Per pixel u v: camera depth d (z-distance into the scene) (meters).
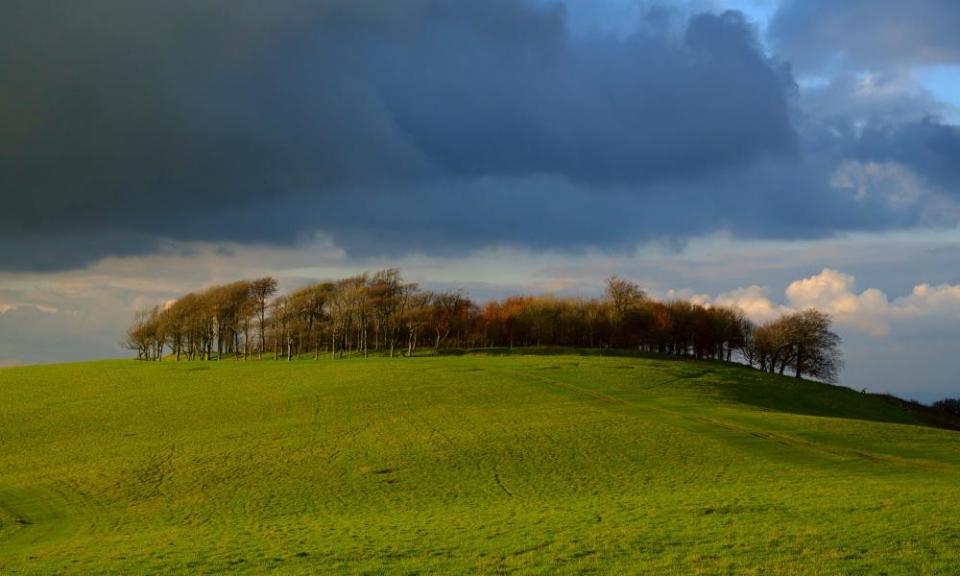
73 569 33.38
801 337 171.25
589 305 197.50
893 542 31.08
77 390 118.25
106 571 32.69
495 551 32.78
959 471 51.47
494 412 82.31
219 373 129.62
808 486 45.81
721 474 51.94
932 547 30.27
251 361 155.62
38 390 120.81
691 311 198.00
